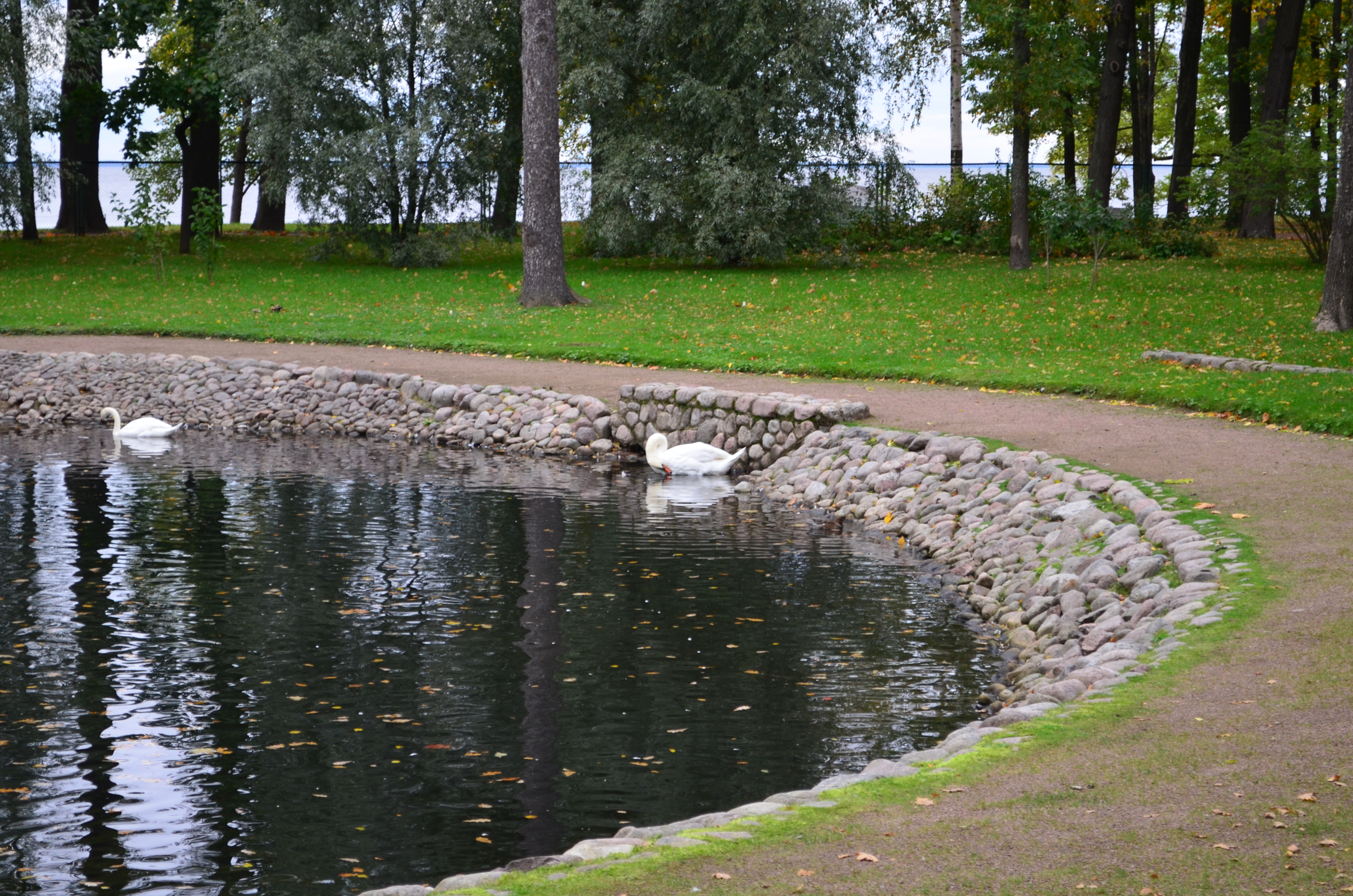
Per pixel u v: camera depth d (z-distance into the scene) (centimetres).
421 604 1166
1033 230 4256
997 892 457
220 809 718
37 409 2509
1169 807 530
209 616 1122
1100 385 1919
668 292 3412
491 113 4319
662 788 743
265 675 961
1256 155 3503
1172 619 857
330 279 3828
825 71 3884
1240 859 475
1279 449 1431
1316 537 1027
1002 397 1953
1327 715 637
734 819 555
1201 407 1727
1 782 756
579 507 1652
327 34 4053
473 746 815
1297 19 4069
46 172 4228
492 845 668
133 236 4703
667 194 3841
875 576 1276
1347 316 2406
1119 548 1105
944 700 900
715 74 3906
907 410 1889
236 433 2341
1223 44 5581
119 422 2272
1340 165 2411
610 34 3978
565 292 3259
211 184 4747
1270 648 759
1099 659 818
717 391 2008
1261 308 2755
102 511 1596
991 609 1128
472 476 1891
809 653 1015
